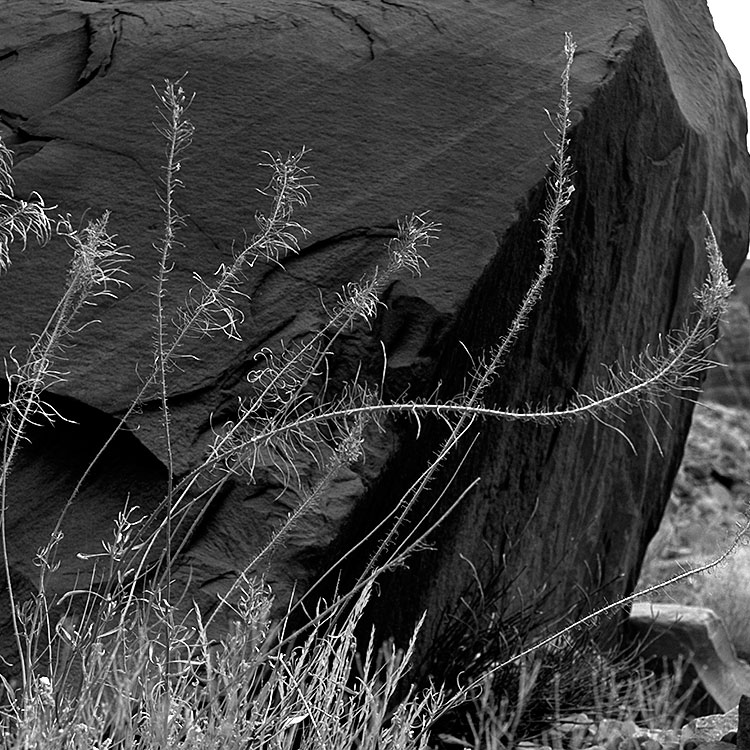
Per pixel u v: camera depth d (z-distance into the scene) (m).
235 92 3.19
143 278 2.88
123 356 2.76
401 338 2.89
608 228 3.79
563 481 4.04
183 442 2.69
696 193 4.49
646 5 3.96
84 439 2.73
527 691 3.21
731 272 5.21
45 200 2.99
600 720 3.70
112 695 2.06
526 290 3.30
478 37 3.40
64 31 3.46
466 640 3.42
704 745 3.02
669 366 2.36
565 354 3.75
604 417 4.20
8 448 2.71
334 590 2.75
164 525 2.50
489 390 3.30
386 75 3.26
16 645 2.50
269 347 2.81
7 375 2.46
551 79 3.34
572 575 4.30
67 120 3.15
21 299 2.83
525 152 3.16
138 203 2.99
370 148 3.12
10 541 2.62
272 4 3.45
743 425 14.45
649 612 5.23
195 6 3.48
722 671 5.06
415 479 3.00
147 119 3.14
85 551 2.61
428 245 2.97
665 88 3.92
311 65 3.25
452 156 3.12
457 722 3.36
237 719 1.97
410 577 3.14
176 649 2.22
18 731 1.85
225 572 2.57
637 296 4.20
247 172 3.05
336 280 2.92
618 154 3.70
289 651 2.45
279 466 2.64
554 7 3.62
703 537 9.80
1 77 3.35
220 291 2.68
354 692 2.25
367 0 3.48
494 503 3.59
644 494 4.89
